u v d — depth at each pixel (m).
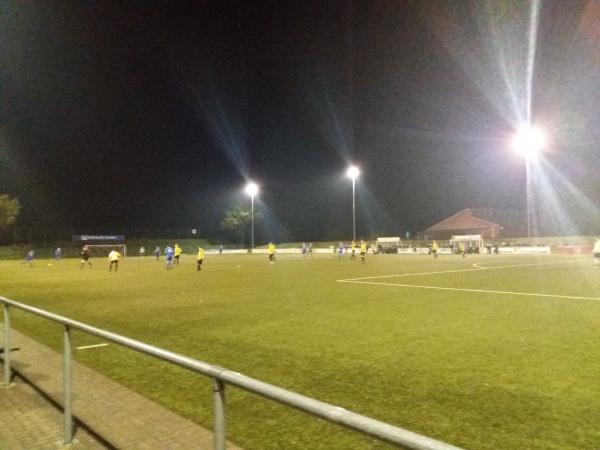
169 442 4.67
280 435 4.84
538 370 7.03
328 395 6.01
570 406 5.49
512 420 5.08
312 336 9.77
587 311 12.81
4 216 68.50
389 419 5.16
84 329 4.42
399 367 7.28
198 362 3.15
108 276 29.30
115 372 7.36
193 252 84.31
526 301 14.88
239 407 5.69
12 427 5.15
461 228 82.44
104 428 5.06
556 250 56.00
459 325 10.81
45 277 28.98
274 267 36.31
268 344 9.09
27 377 7.02
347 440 4.70
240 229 91.00
